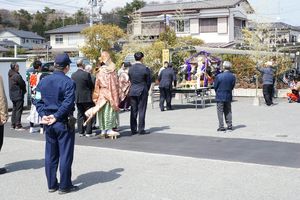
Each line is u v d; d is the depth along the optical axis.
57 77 6.30
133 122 11.43
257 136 10.72
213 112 16.34
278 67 25.33
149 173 7.36
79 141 10.59
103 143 10.27
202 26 44.28
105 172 7.50
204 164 7.92
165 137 10.85
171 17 44.50
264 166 7.67
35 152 9.46
